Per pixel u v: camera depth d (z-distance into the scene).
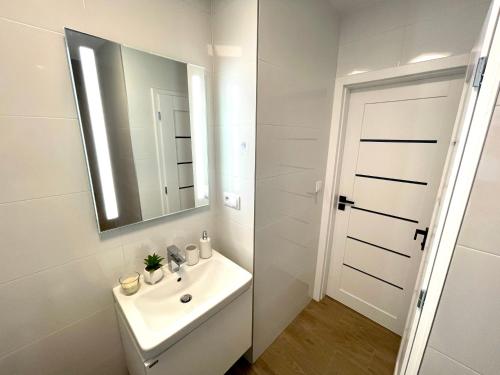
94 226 0.99
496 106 0.43
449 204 0.54
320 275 2.01
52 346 0.97
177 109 1.18
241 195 1.29
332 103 1.67
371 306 1.85
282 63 1.18
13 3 0.71
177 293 1.19
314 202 1.76
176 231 1.31
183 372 0.96
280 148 1.31
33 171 0.82
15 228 0.81
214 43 1.25
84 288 1.01
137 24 0.98
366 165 1.70
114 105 0.96
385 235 1.68
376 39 1.42
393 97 1.50
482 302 0.50
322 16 1.37
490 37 0.48
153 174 1.14
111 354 1.16
